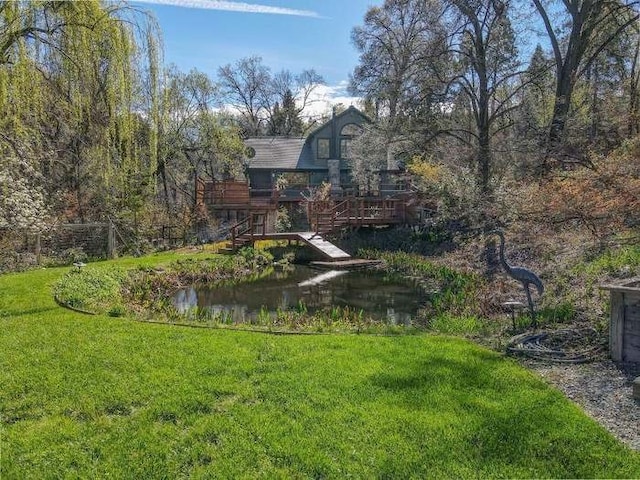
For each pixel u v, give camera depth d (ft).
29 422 12.25
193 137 77.15
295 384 14.21
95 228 50.29
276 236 55.36
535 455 10.58
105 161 34.94
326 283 42.80
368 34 82.69
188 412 12.63
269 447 10.89
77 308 24.73
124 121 30.55
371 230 63.26
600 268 28.66
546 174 42.09
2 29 25.52
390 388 13.94
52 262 44.04
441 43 55.62
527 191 41.37
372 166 80.18
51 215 47.29
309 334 20.17
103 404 13.08
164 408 12.77
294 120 151.23
